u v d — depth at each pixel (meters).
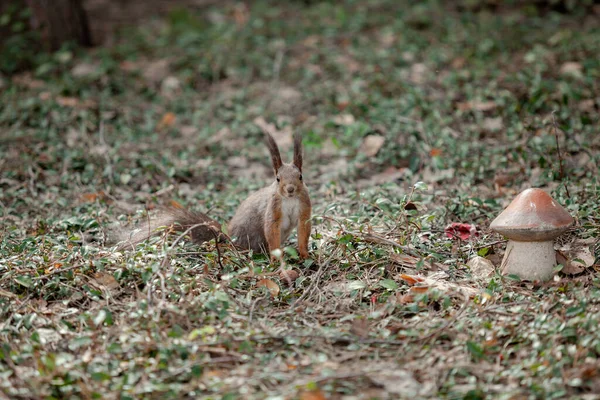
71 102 16.55
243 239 10.11
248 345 7.48
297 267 9.59
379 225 10.62
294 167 9.59
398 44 19.14
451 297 8.54
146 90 17.61
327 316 8.38
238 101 16.92
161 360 7.34
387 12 22.05
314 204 12.15
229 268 9.27
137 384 7.10
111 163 13.86
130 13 23.95
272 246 9.70
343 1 23.45
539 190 8.82
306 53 19.38
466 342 7.35
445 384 6.94
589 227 9.88
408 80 16.92
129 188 13.16
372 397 6.71
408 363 7.28
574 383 6.72
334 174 13.38
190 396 6.91
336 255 9.67
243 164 14.33
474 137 14.22
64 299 8.86
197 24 21.86
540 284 8.77
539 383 6.84
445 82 16.47
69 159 13.96
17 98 17.00
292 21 22.05
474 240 10.07
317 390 6.62
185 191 13.19
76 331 8.08
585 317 7.59
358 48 19.16
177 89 17.75
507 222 8.71
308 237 9.76
